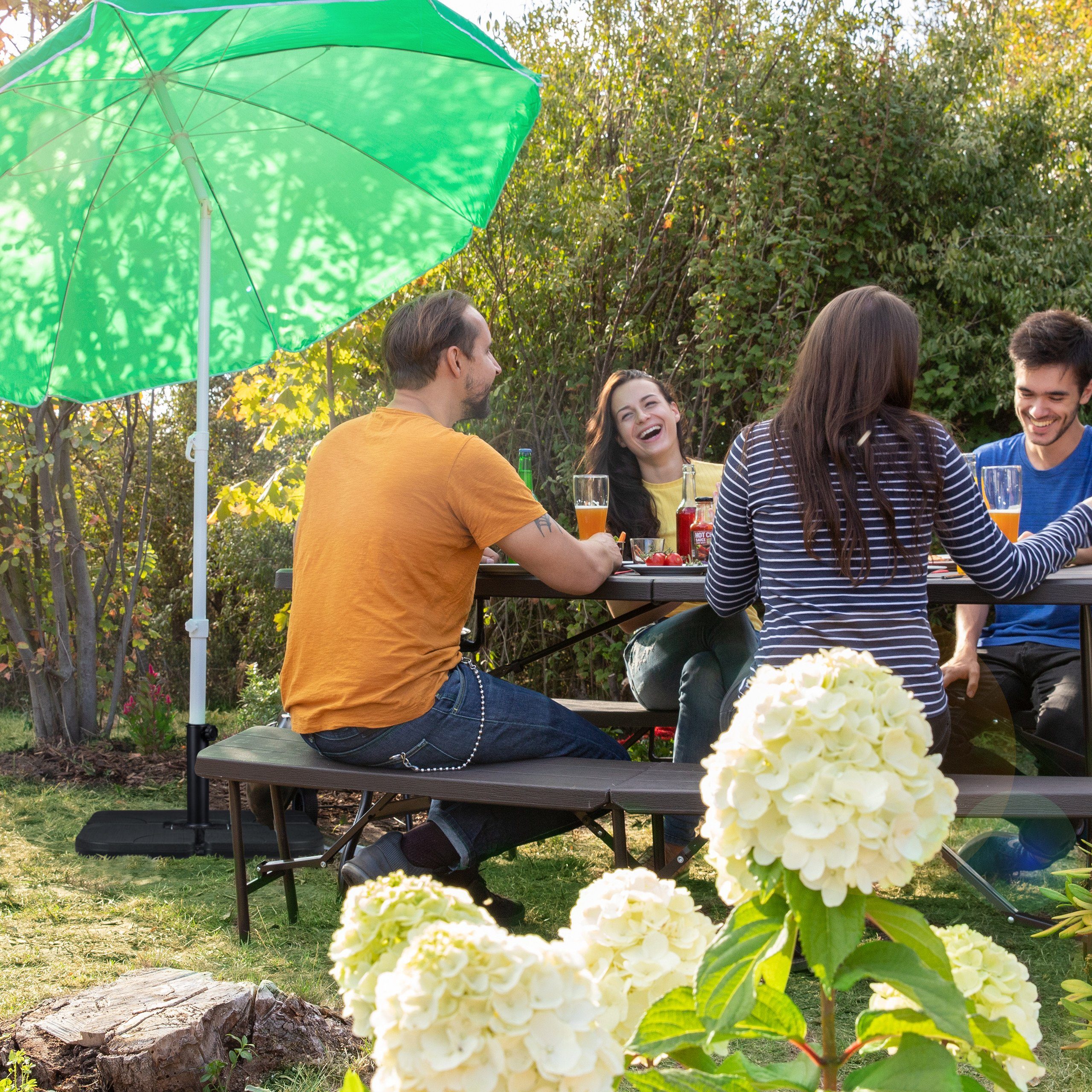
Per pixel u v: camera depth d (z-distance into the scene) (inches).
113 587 227.8
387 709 93.7
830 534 80.7
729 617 103.6
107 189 145.0
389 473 96.2
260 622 286.8
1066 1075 73.2
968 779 91.9
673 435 143.6
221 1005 74.2
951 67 223.0
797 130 205.8
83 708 217.3
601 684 208.1
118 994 76.7
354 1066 75.2
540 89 139.2
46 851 139.8
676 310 212.8
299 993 89.0
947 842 105.8
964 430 221.5
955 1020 26.9
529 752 99.7
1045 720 114.3
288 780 97.7
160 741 206.5
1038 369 120.2
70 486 215.5
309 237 155.5
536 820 101.0
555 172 204.8
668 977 33.5
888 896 116.0
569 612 205.5
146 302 155.3
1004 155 226.5
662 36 219.6
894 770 28.5
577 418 209.0
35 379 151.2
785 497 82.7
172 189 149.0
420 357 103.3
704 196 203.3
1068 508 125.6
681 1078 31.6
